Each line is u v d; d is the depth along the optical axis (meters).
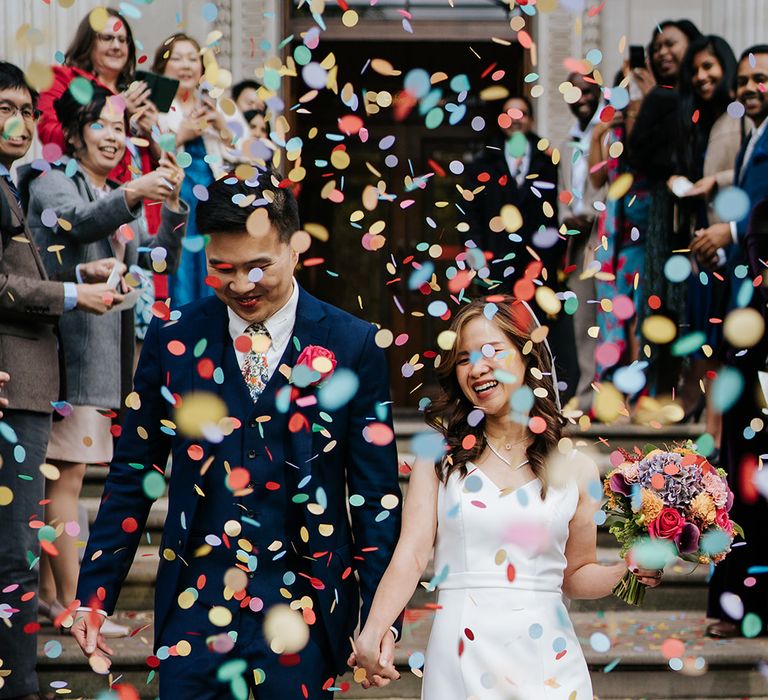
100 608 2.43
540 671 2.46
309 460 2.35
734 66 4.96
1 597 3.15
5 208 3.24
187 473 2.40
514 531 2.48
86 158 3.88
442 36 7.15
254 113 4.96
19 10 5.27
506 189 5.34
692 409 5.48
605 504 2.62
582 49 6.46
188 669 2.33
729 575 3.87
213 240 2.28
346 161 2.57
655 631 3.95
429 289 2.80
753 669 3.65
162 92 3.82
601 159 5.23
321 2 2.54
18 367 3.19
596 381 5.36
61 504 3.81
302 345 2.41
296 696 2.32
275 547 2.34
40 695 3.48
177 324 2.49
